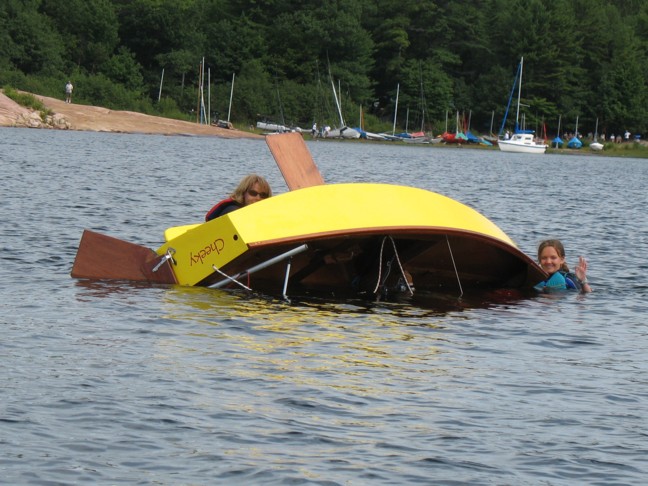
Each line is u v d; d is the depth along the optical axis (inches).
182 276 836.6
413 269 892.0
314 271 861.2
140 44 7445.9
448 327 716.0
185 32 7509.8
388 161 3986.2
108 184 1811.0
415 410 514.3
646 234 1419.8
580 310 801.6
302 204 819.4
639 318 774.5
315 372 574.6
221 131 6176.2
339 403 520.1
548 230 1428.4
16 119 4889.3
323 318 725.9
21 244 1018.1
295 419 492.7
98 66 7150.6
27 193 1528.1
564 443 474.3
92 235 847.1
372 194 839.7
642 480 434.6
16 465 427.2
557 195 2261.3
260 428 478.6
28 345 610.5
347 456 448.8
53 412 489.4
